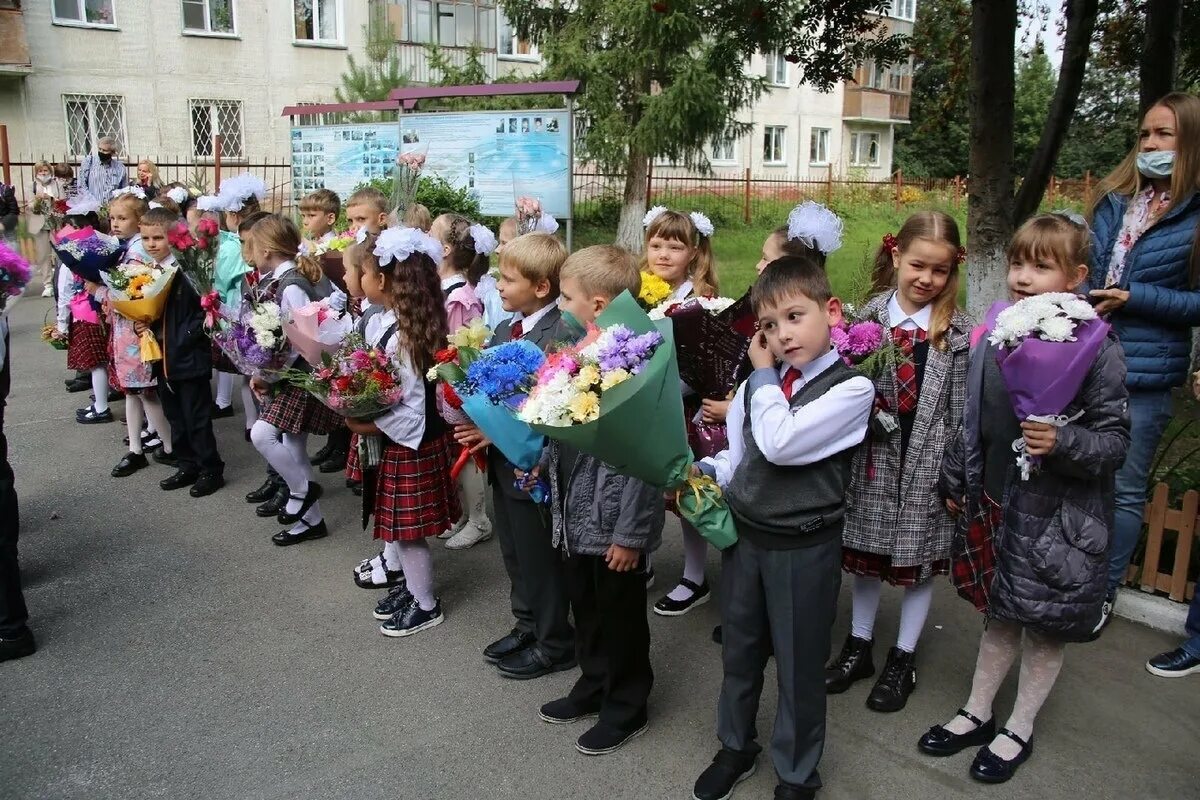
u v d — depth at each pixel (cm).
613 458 241
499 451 325
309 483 457
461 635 367
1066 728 299
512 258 326
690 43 1506
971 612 382
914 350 302
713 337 291
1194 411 614
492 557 445
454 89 1110
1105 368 250
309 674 337
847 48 763
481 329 299
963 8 906
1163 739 293
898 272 307
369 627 374
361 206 556
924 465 299
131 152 1786
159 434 564
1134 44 862
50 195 1080
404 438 350
